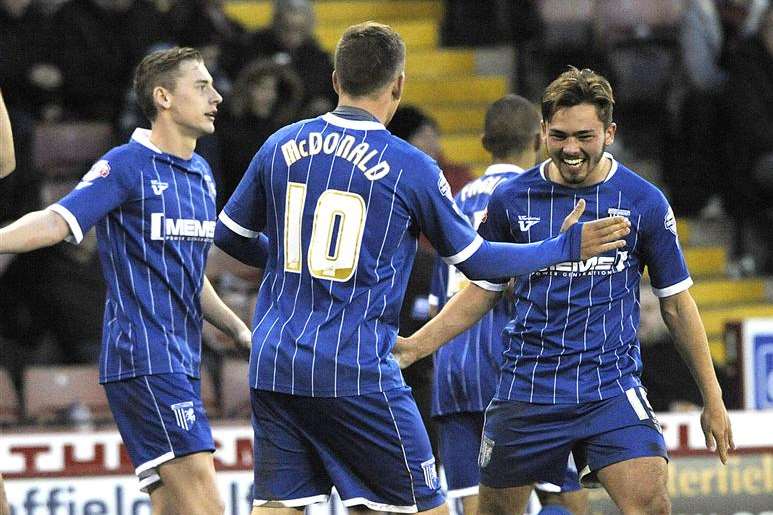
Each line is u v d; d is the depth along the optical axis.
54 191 32.31
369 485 15.64
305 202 15.11
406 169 15.05
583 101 15.82
